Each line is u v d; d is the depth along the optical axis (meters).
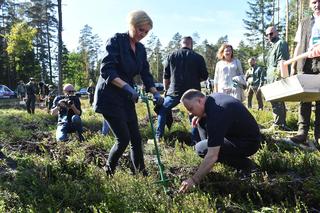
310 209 3.89
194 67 7.03
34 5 55.00
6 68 57.03
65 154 6.09
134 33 4.52
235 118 4.47
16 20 55.50
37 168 5.05
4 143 7.38
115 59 4.49
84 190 4.19
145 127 9.02
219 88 8.16
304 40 6.22
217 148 4.14
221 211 3.86
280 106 8.09
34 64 58.66
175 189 4.41
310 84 4.84
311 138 6.97
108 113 4.52
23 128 10.38
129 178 4.40
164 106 7.14
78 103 7.79
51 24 57.00
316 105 6.44
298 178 4.50
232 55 8.11
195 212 3.65
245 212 3.83
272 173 4.91
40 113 15.90
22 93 31.20
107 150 6.49
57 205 3.92
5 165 5.60
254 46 65.75
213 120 4.18
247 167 4.89
